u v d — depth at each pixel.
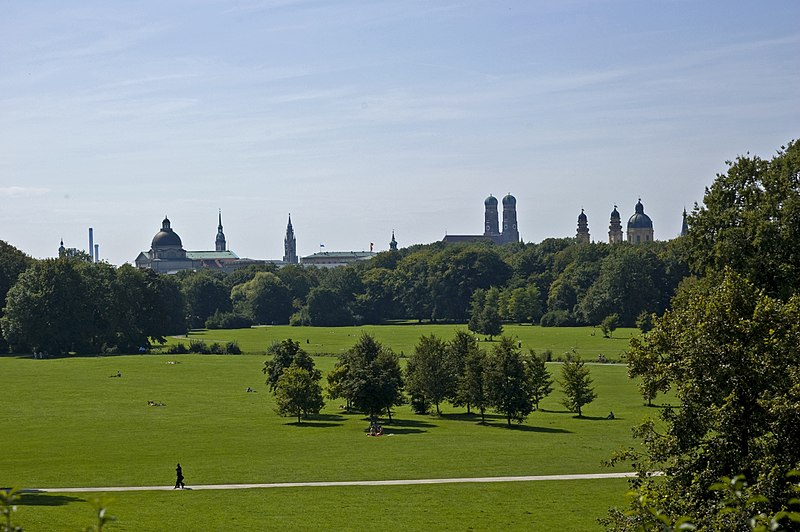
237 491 56.84
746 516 23.92
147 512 49.94
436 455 70.12
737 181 59.38
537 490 56.19
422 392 100.75
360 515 49.69
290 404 93.62
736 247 55.25
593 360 145.75
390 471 63.47
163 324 189.88
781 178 56.19
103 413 98.00
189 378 132.12
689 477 29.38
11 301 170.00
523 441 77.44
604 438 78.38
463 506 51.91
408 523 47.75
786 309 30.67
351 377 91.12
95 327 181.00
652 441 31.66
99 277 184.62
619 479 59.19
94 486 58.44
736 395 29.00
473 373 94.25
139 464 66.94
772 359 29.16
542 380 103.38
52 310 169.88
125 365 150.62
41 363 154.88
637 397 107.88
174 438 80.62
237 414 97.81
